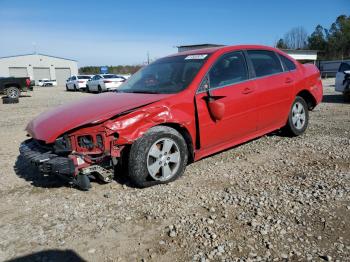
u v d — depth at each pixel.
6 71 60.22
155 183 4.03
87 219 3.36
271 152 5.21
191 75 4.46
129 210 3.48
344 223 3.03
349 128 6.64
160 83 4.65
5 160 5.58
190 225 3.12
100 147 3.68
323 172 4.27
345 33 73.50
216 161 4.89
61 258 2.75
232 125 4.72
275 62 5.58
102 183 4.21
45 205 3.73
